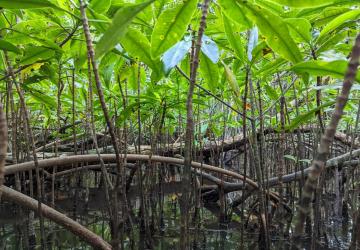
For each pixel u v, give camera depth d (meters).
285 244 2.04
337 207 2.62
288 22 1.10
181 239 0.89
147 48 1.02
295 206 2.65
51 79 1.66
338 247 2.05
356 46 0.51
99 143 3.79
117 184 1.12
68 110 3.21
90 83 1.35
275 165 3.08
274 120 2.82
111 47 0.59
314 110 1.12
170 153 3.51
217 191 3.10
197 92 2.24
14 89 2.29
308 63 0.90
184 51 0.92
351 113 2.76
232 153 4.95
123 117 1.69
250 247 2.08
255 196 2.70
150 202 2.75
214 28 1.34
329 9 1.16
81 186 3.41
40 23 1.32
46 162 1.70
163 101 2.10
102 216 2.75
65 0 1.19
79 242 2.06
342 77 0.92
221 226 2.52
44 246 1.43
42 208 1.39
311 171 0.56
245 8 0.89
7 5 0.83
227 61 1.59
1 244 2.07
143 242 2.16
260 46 1.26
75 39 1.29
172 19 0.83
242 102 1.73
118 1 1.23
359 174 1.70
